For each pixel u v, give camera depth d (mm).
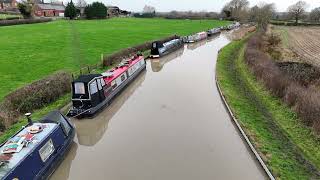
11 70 29141
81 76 20656
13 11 113875
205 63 37875
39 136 13852
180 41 50281
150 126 19125
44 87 21453
